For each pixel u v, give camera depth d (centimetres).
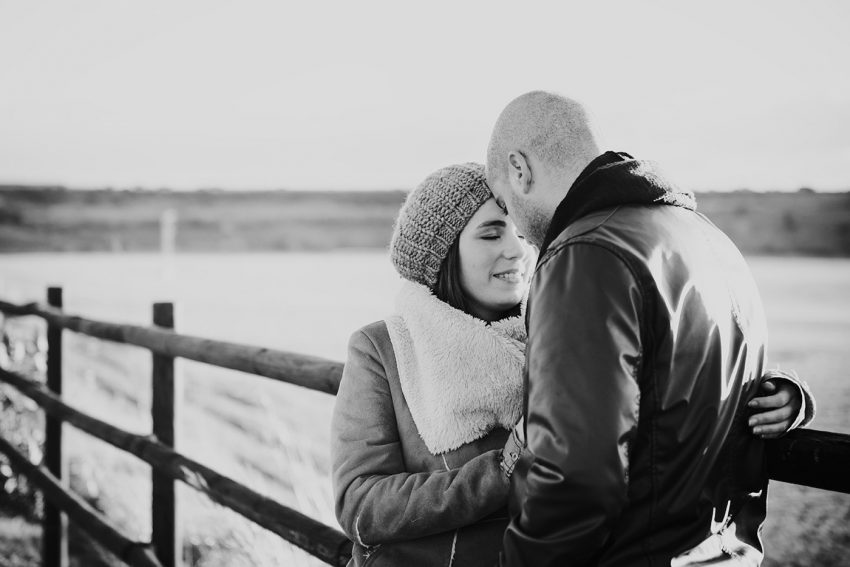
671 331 112
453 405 146
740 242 6744
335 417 158
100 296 2420
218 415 694
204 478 260
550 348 112
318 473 470
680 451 114
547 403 110
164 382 306
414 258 158
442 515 139
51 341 438
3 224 7731
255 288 2861
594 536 107
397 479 145
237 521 372
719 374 117
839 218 6738
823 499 511
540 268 120
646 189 123
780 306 2442
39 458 507
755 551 127
